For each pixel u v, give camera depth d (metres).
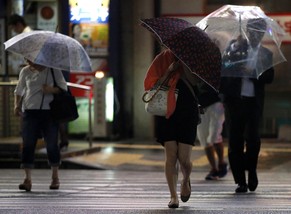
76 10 26.12
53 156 14.59
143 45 26.69
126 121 27.22
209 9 26.05
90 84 25.78
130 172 19.03
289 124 26.27
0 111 22.69
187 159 11.24
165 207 11.41
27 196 13.37
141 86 26.86
